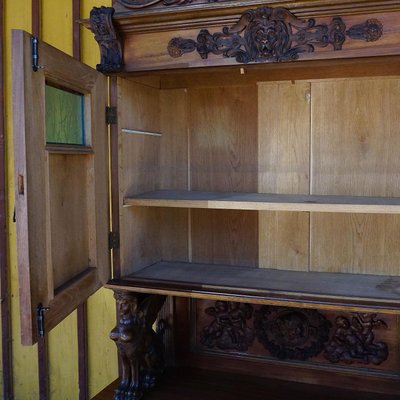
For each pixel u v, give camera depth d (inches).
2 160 89.5
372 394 68.0
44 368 93.5
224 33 54.2
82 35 85.0
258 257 71.2
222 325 75.5
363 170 66.1
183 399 67.2
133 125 65.9
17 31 42.6
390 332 67.7
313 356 71.1
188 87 72.6
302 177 68.6
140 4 55.3
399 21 49.4
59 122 51.7
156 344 72.5
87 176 57.9
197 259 74.1
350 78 65.4
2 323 94.3
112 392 71.2
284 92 68.4
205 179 73.0
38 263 46.0
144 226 70.0
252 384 71.3
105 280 62.0
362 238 66.7
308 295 57.0
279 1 50.6
